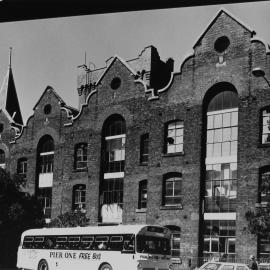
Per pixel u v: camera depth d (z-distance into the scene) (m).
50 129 40.62
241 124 28.92
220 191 29.56
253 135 28.31
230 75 29.67
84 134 37.47
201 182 30.16
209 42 31.02
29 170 41.56
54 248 25.67
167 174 31.89
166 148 32.41
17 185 35.88
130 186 33.56
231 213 28.70
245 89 28.98
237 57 29.56
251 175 27.95
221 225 29.03
